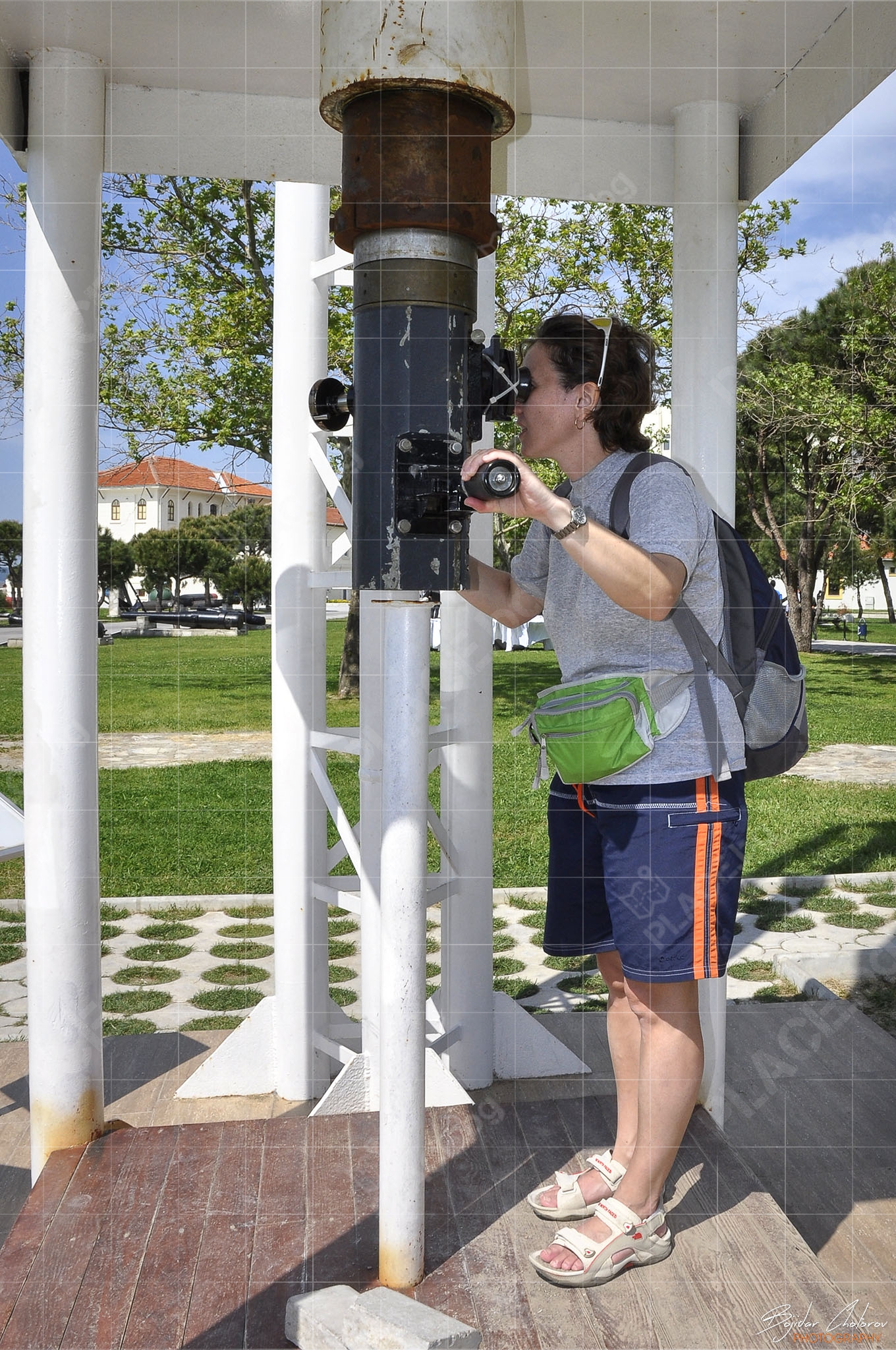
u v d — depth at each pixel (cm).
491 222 125
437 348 121
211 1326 128
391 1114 134
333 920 351
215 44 172
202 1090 231
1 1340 127
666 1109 143
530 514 126
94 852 183
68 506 178
